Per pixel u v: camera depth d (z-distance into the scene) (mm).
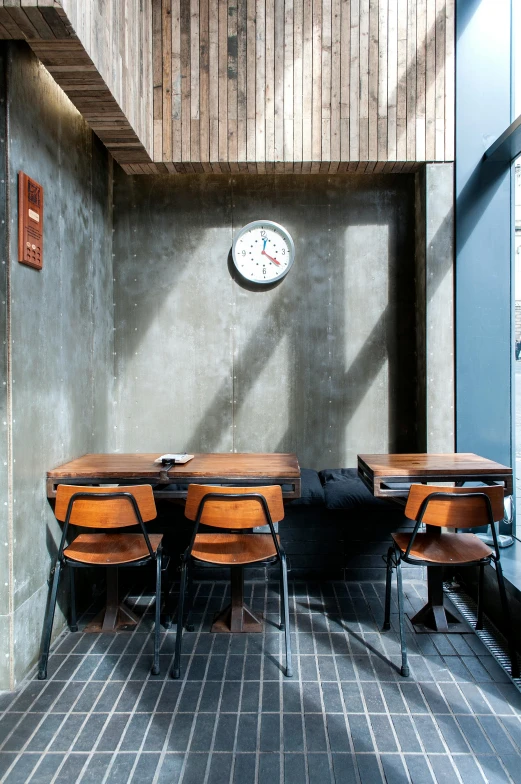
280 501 2598
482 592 2871
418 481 2910
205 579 3627
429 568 2967
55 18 2121
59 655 2674
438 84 3736
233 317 4117
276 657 2623
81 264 3420
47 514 2814
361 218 4090
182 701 2277
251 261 4062
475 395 3785
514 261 3734
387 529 3559
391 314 4086
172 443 4141
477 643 2762
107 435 3998
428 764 1910
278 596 3354
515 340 3744
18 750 1993
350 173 4070
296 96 3738
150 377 4137
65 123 3119
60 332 3041
